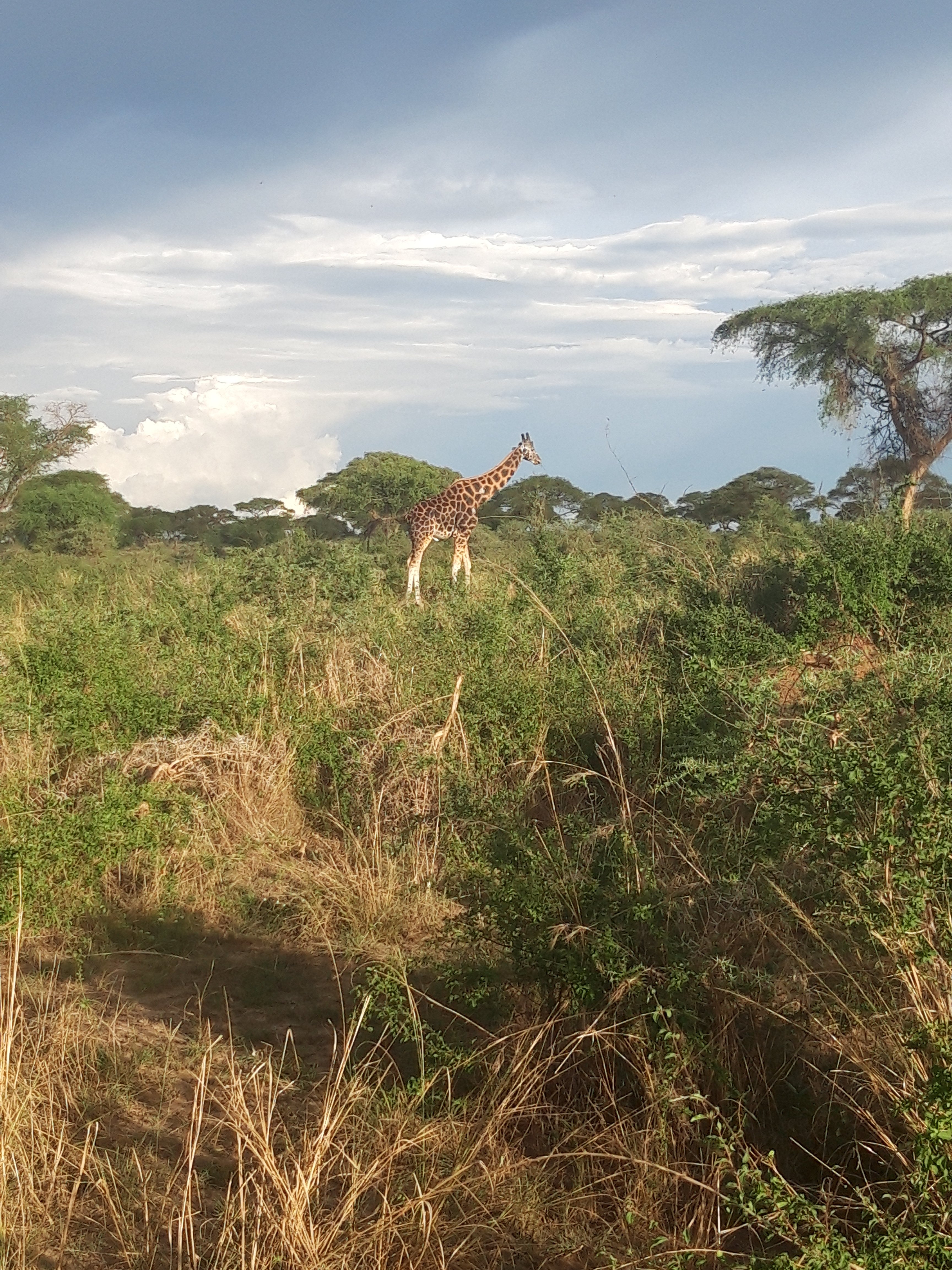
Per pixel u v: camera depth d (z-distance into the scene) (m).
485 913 4.01
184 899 5.50
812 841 3.29
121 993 4.57
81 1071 3.82
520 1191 3.14
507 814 5.04
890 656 5.32
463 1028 3.99
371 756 6.51
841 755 3.35
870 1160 3.03
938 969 2.97
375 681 7.58
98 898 5.39
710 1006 3.41
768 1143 3.18
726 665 6.43
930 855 2.98
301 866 5.80
